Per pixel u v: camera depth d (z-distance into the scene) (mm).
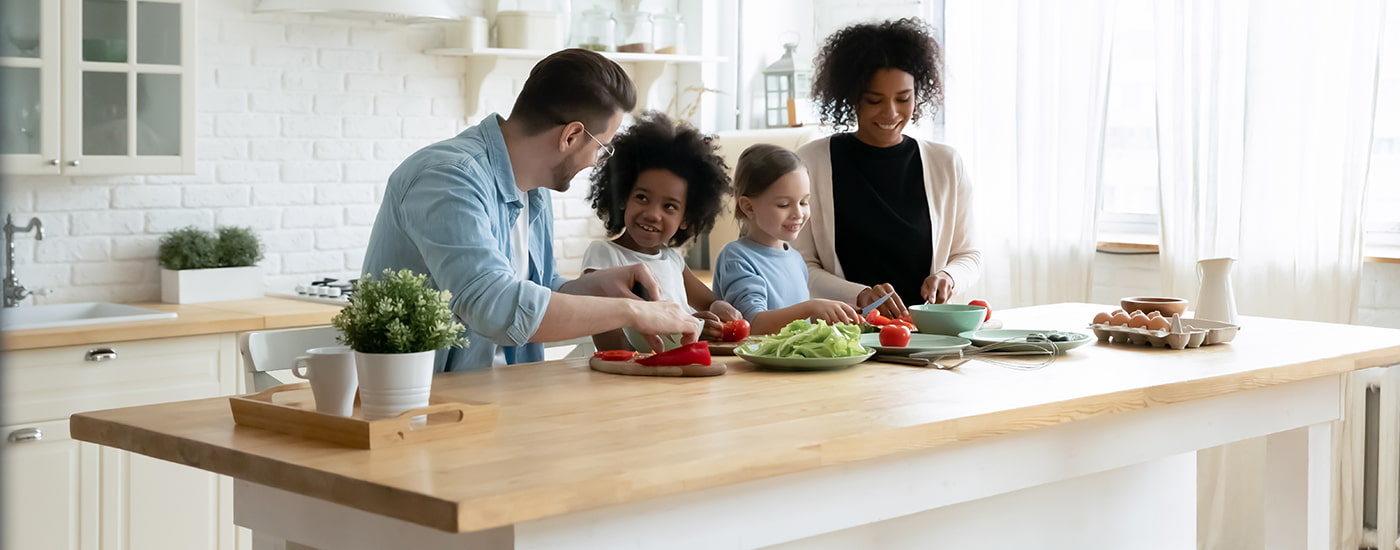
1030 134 4207
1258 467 3594
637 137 2525
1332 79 3406
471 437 1432
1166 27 3811
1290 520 2367
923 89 3014
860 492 1582
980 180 4395
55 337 2977
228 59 3773
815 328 2027
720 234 4551
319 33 3943
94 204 3580
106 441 1530
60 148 3252
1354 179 3352
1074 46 4074
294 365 1561
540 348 2359
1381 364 2266
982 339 2174
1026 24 4172
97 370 3074
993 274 4395
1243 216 3588
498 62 4367
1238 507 3635
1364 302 3498
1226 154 3662
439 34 4207
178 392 3205
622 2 4645
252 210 3859
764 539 1484
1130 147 4230
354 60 4023
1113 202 4297
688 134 2553
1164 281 3822
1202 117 3736
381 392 1444
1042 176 4168
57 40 3221
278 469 1296
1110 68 3969
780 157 2613
